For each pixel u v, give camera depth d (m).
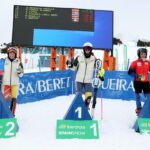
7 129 5.53
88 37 14.93
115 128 6.46
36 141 5.25
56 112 8.15
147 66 7.41
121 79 11.19
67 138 5.48
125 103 10.26
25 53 27.38
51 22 14.91
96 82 6.98
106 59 15.22
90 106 9.04
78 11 14.94
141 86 7.41
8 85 6.89
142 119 6.15
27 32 14.87
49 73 10.78
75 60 7.12
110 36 15.00
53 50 15.24
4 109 5.65
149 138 5.64
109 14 14.99
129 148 4.96
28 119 7.13
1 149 4.75
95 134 5.57
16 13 14.88
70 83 11.93
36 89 10.18
